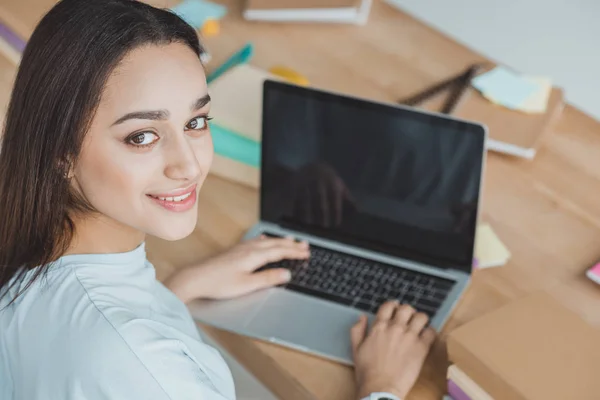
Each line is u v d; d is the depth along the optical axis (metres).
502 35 3.41
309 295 1.34
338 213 1.43
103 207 0.92
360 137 1.36
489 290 1.35
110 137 0.87
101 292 0.93
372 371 1.18
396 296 1.33
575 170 1.60
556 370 1.08
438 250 1.37
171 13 0.92
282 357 1.25
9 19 2.04
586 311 1.30
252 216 1.53
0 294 0.96
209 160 0.97
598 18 3.47
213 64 1.88
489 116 1.70
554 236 1.45
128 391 0.87
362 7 2.07
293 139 1.41
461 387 1.14
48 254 0.94
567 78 3.16
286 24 2.04
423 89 1.81
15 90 0.89
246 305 1.33
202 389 0.95
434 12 3.59
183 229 0.95
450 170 1.32
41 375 0.89
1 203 0.94
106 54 0.85
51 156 0.88
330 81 1.84
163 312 1.06
